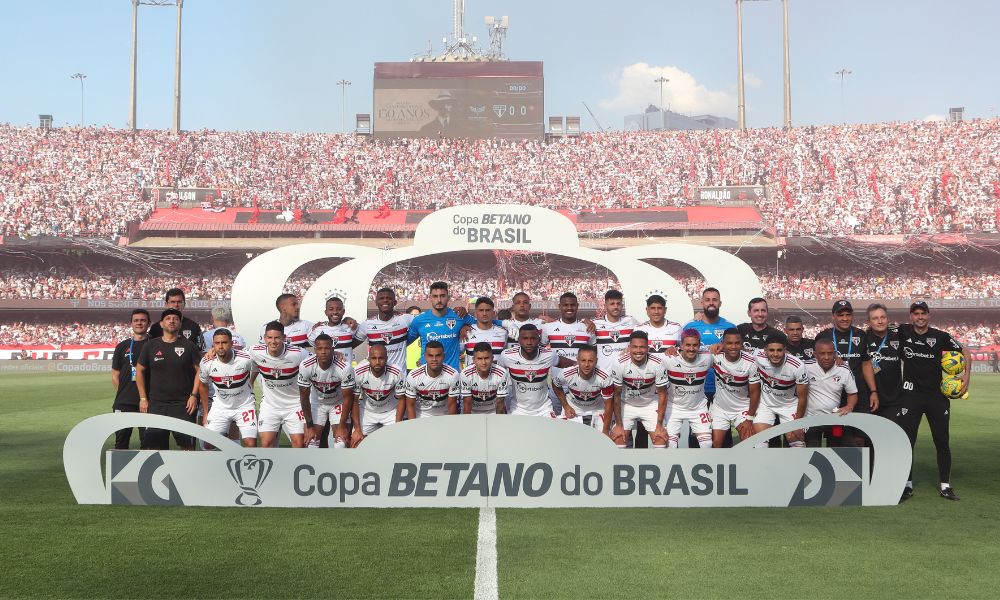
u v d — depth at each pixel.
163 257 40.84
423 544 6.22
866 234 38.91
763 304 9.26
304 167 45.97
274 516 7.19
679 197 43.72
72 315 40.78
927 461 10.33
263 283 12.76
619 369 8.65
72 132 45.34
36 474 9.33
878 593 5.09
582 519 7.06
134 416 7.63
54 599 5.00
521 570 5.55
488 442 7.57
